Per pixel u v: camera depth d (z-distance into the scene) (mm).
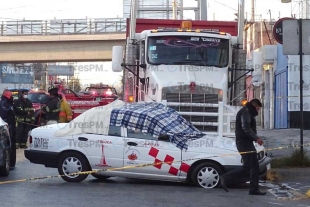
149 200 9977
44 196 10188
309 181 12727
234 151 11414
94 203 9570
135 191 10969
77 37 45375
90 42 45750
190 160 11406
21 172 13602
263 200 10242
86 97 29078
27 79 63750
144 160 11492
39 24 45875
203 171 11484
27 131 19469
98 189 11125
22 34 46062
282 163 13734
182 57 14641
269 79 30141
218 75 14430
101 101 29844
